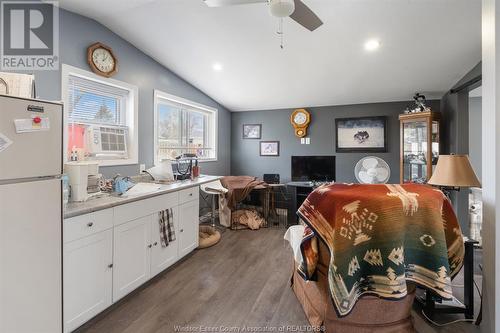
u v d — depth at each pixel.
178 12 2.30
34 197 1.20
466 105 3.30
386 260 1.33
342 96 4.14
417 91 3.76
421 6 2.08
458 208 3.29
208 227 3.66
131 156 2.88
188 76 3.63
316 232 1.41
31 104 1.18
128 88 2.81
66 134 2.22
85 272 1.67
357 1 2.06
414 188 1.44
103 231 1.79
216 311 1.88
